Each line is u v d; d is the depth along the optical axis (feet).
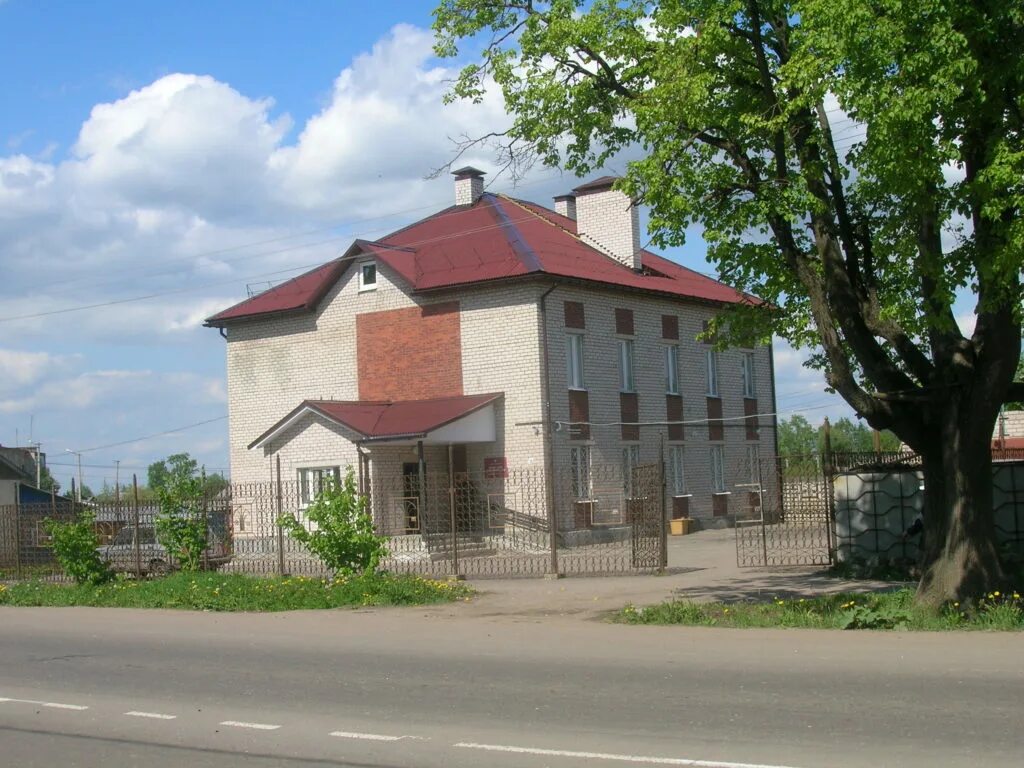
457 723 28.40
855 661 35.68
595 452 110.73
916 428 47.55
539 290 105.19
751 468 137.49
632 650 39.86
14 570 83.30
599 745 25.40
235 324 124.36
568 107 52.37
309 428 103.50
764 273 53.88
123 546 78.23
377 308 114.52
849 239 49.16
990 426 45.91
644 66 50.47
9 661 42.04
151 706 32.22
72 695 34.40
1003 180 39.55
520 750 25.21
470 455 107.65
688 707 29.19
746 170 50.11
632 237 121.39
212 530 76.48
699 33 47.91
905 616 44.09
